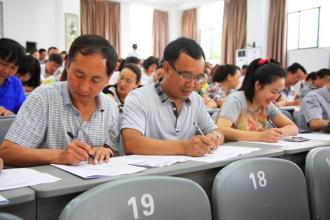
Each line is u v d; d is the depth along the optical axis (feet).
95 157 3.43
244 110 5.92
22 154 3.43
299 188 3.85
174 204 2.80
